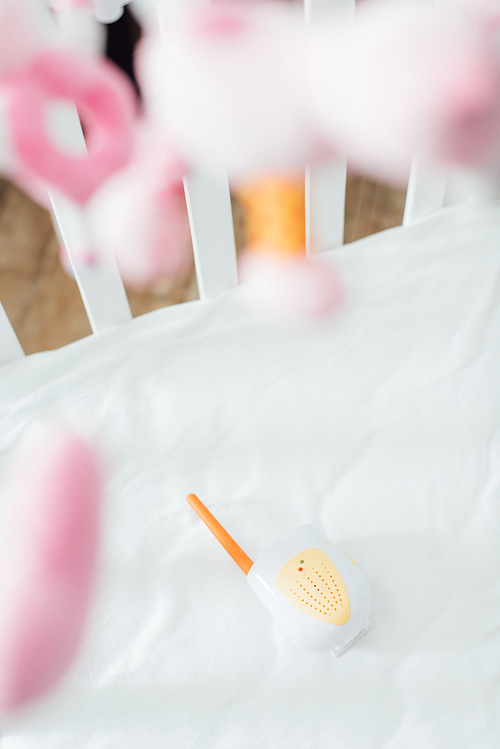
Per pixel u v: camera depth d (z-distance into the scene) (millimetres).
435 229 830
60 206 485
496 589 650
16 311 829
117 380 775
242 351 790
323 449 729
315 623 599
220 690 621
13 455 720
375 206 806
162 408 762
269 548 629
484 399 746
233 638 640
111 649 639
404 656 626
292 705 612
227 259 776
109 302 776
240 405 761
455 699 609
